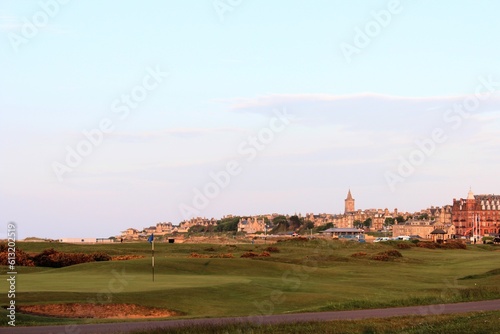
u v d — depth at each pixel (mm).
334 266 86438
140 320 35562
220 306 43188
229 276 64250
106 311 39781
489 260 100375
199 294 46594
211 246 132125
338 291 53312
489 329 29250
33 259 87312
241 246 131250
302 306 44531
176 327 31031
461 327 30141
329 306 41219
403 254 115812
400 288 57906
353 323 31922
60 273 65750
